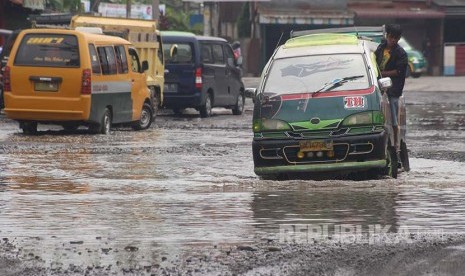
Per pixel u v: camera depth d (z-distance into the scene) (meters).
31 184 26.09
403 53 29.92
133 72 46.03
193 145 38.12
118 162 31.55
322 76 27.55
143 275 14.98
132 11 109.25
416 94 81.25
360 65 27.73
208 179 27.36
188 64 57.03
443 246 17.19
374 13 120.19
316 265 15.58
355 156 26.77
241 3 126.19
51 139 39.91
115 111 44.00
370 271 15.12
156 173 28.69
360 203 22.47
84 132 43.94
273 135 27.08
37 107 41.09
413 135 43.44
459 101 72.88
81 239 18.08
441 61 123.69
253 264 15.69
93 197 23.62
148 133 44.81
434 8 123.38
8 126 47.31
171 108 59.78
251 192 24.56
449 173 29.09
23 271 15.34
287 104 27.14
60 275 15.05
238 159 32.81
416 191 24.62
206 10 102.56
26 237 18.30
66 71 41.00
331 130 26.80
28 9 83.00
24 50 41.34
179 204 22.45
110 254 16.62
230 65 61.69
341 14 119.62
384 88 27.42
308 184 26.25
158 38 54.53
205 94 57.94
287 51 28.59
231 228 19.20
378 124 26.80
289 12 118.31
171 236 18.34
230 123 53.06
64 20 57.53
